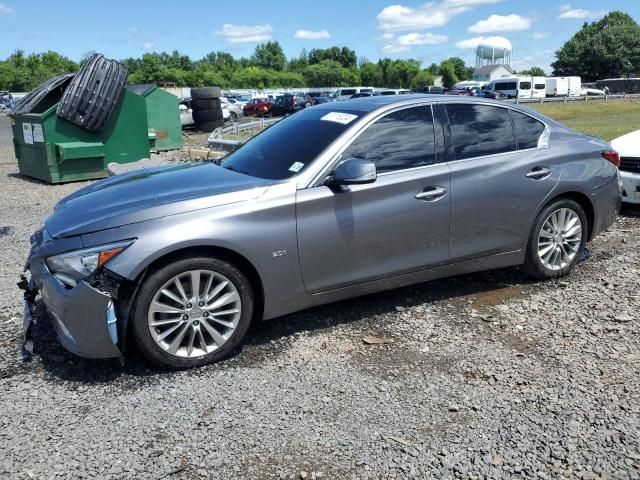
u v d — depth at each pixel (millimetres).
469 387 3375
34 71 93875
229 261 3658
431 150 4309
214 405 3219
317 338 4039
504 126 4680
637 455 2742
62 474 2668
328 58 133625
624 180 6918
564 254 5012
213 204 3604
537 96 51875
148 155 12500
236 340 3727
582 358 3680
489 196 4465
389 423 3039
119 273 3316
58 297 3404
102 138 11859
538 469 2670
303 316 4387
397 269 4211
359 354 3803
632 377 3432
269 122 21344
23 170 12422
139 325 3424
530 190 4652
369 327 4199
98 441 2908
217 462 2746
